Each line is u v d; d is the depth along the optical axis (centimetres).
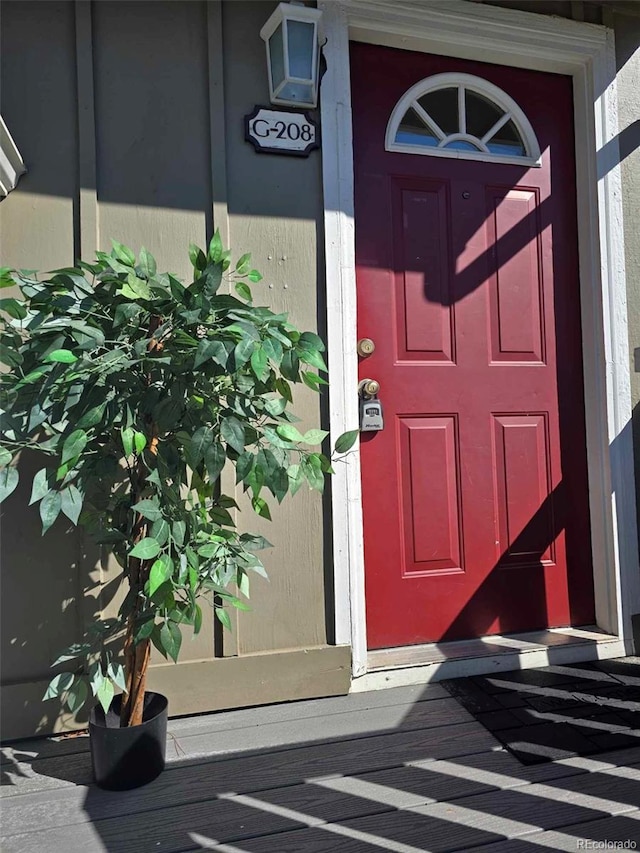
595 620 248
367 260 230
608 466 242
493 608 239
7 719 180
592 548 249
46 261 190
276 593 205
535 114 250
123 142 199
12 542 184
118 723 164
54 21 194
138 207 199
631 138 249
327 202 215
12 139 188
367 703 200
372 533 227
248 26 211
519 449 245
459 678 217
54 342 138
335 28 216
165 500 144
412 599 231
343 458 211
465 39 231
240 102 209
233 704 196
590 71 247
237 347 131
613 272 245
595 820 142
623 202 248
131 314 139
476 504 239
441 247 239
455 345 239
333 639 208
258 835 139
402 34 227
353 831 139
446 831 139
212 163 205
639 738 175
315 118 215
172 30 204
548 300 250
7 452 137
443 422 237
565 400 250
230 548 157
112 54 199
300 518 208
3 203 188
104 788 156
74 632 187
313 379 157
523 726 183
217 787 156
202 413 142
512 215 248
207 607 197
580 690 206
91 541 187
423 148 237
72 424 139
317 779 159
